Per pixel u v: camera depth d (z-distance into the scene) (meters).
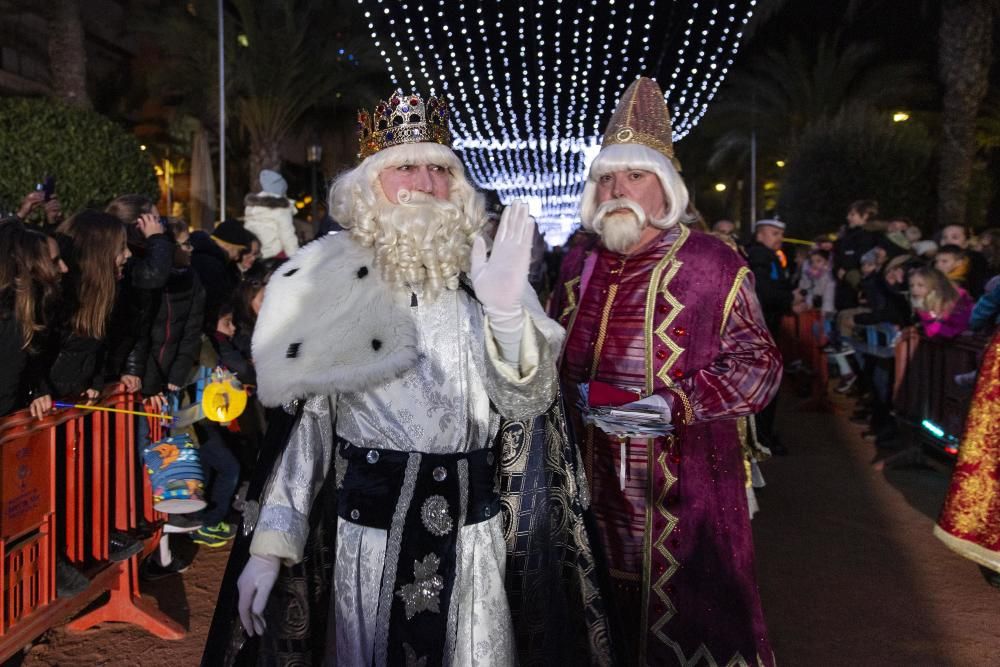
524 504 2.00
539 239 4.95
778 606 3.96
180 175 17.81
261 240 7.90
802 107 20.83
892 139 15.80
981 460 3.95
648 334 2.63
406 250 1.88
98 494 3.62
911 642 3.58
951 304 6.07
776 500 5.69
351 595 1.88
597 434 2.70
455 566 1.86
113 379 3.98
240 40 16.14
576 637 2.06
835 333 9.20
